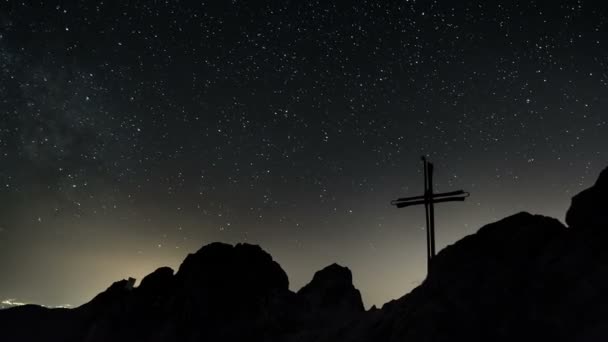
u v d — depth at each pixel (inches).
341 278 994.7
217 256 1005.8
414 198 739.4
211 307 888.3
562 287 447.2
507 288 488.7
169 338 843.4
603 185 510.9
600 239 459.8
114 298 1019.9
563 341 408.2
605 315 396.5
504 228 563.5
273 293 933.8
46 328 964.6
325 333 750.5
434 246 708.7
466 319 481.1
